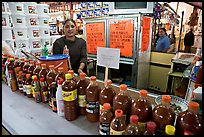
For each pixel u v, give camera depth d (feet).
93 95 3.02
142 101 2.52
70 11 14.32
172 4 12.10
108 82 3.00
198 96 2.72
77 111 3.34
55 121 3.25
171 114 2.33
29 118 3.37
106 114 2.60
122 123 2.33
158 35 13.00
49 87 3.72
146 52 10.79
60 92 3.30
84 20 10.99
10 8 8.10
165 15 12.59
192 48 11.30
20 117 3.41
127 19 9.04
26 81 4.22
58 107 3.39
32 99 4.25
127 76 10.47
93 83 3.09
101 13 11.03
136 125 2.25
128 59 9.61
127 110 2.68
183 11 11.83
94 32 10.55
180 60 10.12
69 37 7.47
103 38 10.21
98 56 3.69
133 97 3.45
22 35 8.69
